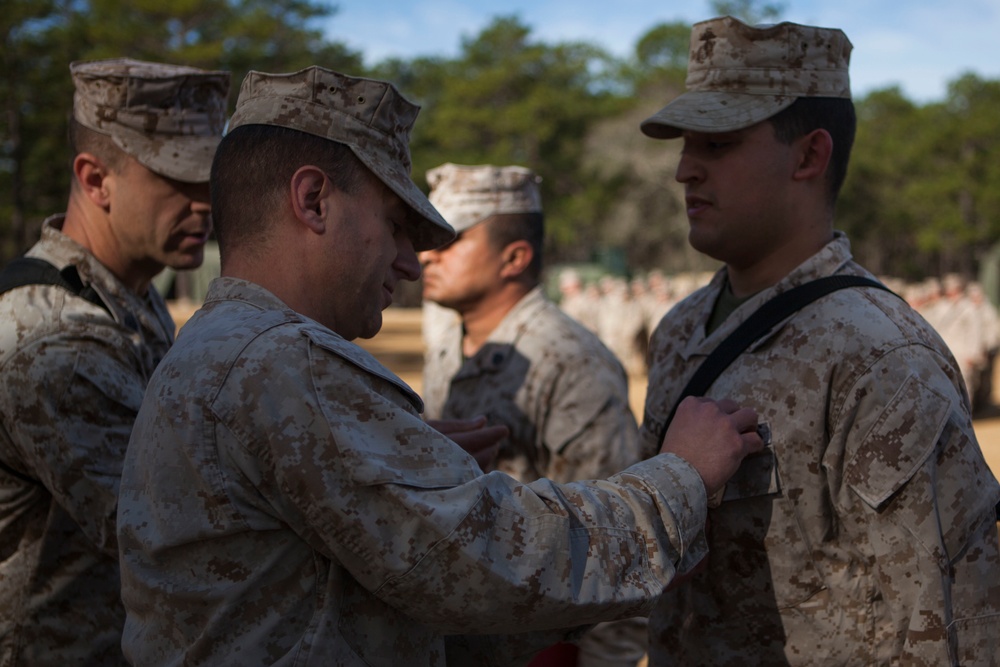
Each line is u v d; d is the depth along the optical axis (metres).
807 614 1.93
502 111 57.69
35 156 26.12
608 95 63.47
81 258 2.30
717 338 2.12
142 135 2.34
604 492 1.57
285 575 1.46
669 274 55.81
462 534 1.42
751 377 1.98
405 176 1.64
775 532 1.94
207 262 41.00
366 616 1.50
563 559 1.47
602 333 20.28
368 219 1.61
